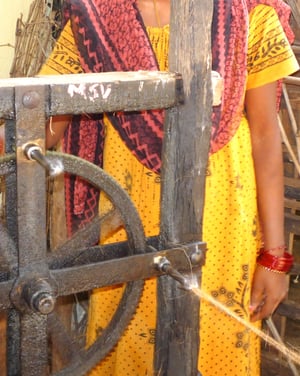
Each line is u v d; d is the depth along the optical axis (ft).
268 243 5.20
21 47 8.80
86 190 5.35
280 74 4.83
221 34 4.58
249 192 5.07
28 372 3.63
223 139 4.77
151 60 4.54
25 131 3.30
